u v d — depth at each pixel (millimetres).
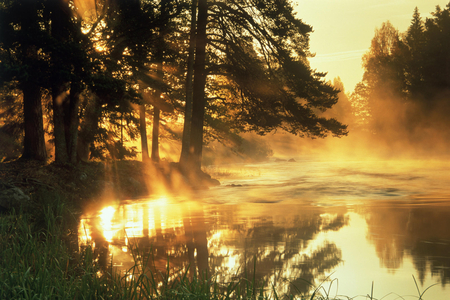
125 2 14516
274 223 9062
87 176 15586
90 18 15117
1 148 20234
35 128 16328
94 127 22047
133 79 16031
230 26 24172
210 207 12453
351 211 10750
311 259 5863
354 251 6262
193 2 22109
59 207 9672
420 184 18297
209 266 5629
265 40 24188
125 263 5785
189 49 23406
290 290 4590
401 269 5250
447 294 4332
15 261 5121
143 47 15617
